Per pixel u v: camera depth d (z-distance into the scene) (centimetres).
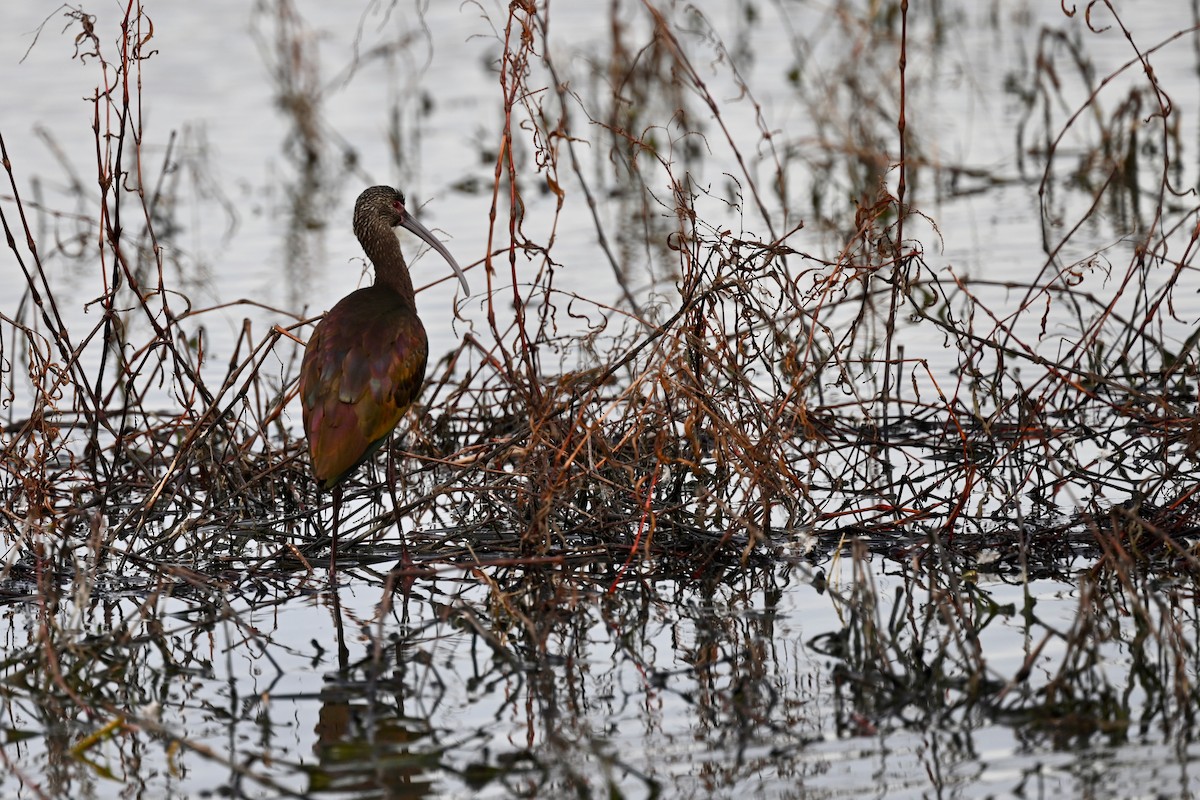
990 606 1044
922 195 2112
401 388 1160
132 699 956
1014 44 2734
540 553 1119
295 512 1245
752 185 1514
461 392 1347
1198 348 1468
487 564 1077
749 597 1084
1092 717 874
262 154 2384
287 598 1115
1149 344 1532
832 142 2216
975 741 854
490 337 1608
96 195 2144
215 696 957
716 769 836
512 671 978
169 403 1512
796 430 1309
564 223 2030
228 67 2777
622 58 2284
